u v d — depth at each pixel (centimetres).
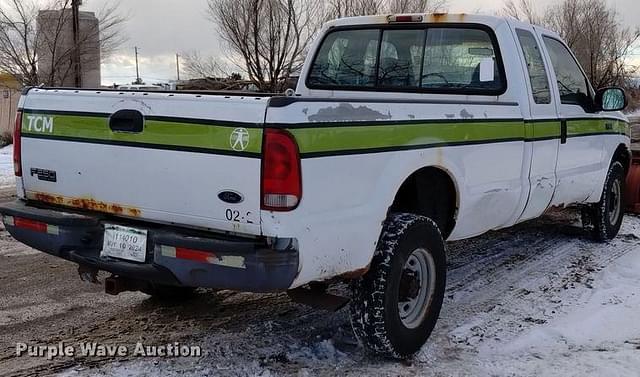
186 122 356
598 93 653
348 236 370
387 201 393
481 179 479
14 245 695
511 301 541
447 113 440
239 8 2102
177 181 363
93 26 2005
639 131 2412
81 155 402
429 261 434
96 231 400
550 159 575
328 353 431
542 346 453
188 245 353
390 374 404
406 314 427
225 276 347
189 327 474
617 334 473
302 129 339
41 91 425
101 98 390
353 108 368
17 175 441
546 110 568
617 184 751
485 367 415
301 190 340
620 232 793
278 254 338
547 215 877
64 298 533
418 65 573
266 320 488
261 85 2089
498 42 537
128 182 383
